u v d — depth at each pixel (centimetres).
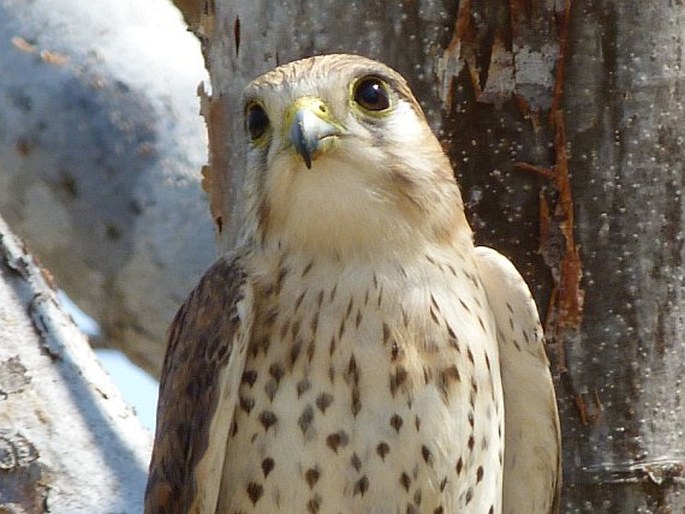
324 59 1072
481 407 1048
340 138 1045
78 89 1523
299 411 1017
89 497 1032
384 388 1019
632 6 1090
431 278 1049
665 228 1102
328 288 1036
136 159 1517
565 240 1098
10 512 1016
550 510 1111
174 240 1512
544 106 1093
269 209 1058
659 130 1097
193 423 1034
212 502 1022
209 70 1185
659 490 1108
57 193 1522
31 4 1543
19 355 1042
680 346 1109
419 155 1064
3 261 1056
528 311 1080
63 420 1043
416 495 1021
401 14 1098
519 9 1087
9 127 1524
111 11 1559
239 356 1025
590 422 1109
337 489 1014
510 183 1099
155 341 1553
